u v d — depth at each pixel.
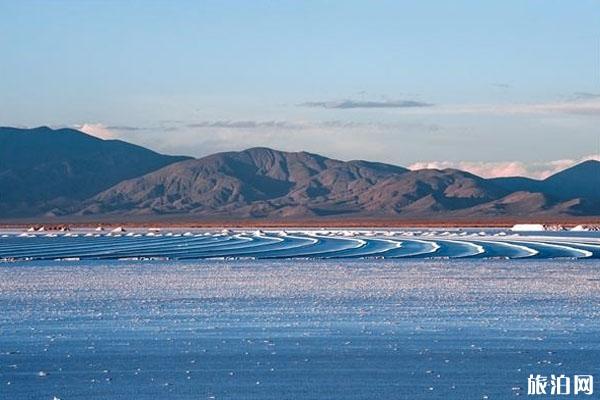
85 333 42.25
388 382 31.30
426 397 29.06
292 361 35.06
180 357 35.97
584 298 56.66
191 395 29.47
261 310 50.91
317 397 29.12
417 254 107.00
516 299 56.19
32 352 37.25
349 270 80.31
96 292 62.03
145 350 37.56
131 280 71.38
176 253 112.25
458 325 44.38
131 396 29.42
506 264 87.75
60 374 32.84
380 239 152.75
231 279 71.56
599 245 125.94
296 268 83.19
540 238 155.50
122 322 46.00
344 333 41.88
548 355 36.16
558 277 72.25
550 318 46.94
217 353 36.81
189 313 49.69
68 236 186.75
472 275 74.44
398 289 62.81
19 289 64.44
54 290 63.62
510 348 37.75
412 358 35.59
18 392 30.05
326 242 141.25
